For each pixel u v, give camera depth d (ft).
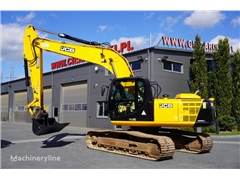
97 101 76.89
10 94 135.03
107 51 36.27
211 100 32.37
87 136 36.81
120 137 33.60
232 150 36.19
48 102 101.19
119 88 33.01
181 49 67.62
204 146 32.19
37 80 36.35
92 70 79.46
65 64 92.02
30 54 36.99
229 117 63.21
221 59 67.87
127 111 32.01
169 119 29.96
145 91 30.91
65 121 90.68
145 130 34.14
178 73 67.56
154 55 62.64
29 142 42.83
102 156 30.50
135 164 26.22
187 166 25.57
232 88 69.36
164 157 28.04
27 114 119.85
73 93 88.48
